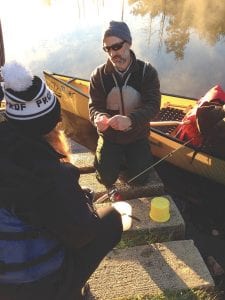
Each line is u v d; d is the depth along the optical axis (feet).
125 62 9.70
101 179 10.80
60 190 4.76
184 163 12.11
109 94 10.18
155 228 9.70
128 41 9.43
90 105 10.44
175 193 12.14
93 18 26.99
